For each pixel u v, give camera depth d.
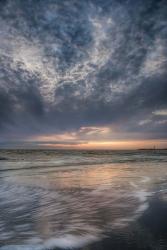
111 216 6.18
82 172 17.17
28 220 5.87
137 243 4.27
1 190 10.08
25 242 4.39
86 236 4.68
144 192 9.52
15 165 24.39
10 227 5.33
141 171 17.72
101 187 10.72
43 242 4.40
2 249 4.06
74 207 7.19
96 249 4.04
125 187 10.68
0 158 36.59
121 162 29.23
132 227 5.21
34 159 35.81
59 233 4.89
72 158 39.97
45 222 5.73
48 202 7.90
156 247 4.07
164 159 36.53
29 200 8.19
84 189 10.24
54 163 27.56
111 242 4.33
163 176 14.57
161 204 7.54
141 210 6.76
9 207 7.24
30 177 14.32
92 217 6.12
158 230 4.99
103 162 29.39
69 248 4.09
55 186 11.02
